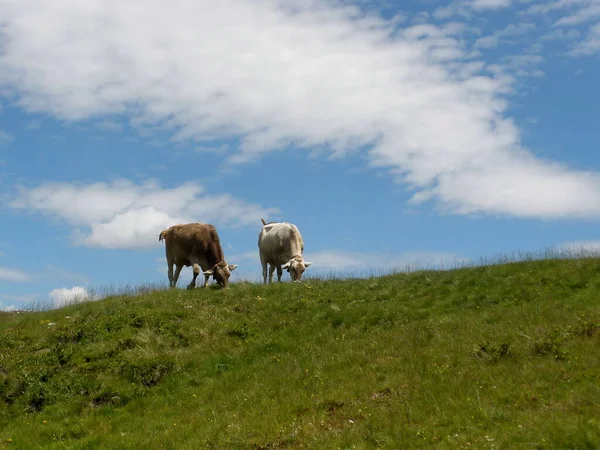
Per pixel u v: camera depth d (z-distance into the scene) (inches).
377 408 469.4
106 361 675.4
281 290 874.8
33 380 642.8
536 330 575.8
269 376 594.6
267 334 737.6
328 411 487.2
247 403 536.7
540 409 410.0
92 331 743.7
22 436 547.2
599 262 810.8
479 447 368.2
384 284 874.8
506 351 537.0
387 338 644.7
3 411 607.2
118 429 541.3
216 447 456.1
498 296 758.5
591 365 475.8
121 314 785.6
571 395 422.0
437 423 420.5
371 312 754.2
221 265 957.8
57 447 513.7
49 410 601.6
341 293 853.2
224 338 729.0
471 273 858.8
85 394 625.0
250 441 454.6
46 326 800.3
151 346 706.2
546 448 352.5
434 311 749.9
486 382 477.4
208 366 656.4
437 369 525.7
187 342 723.4
